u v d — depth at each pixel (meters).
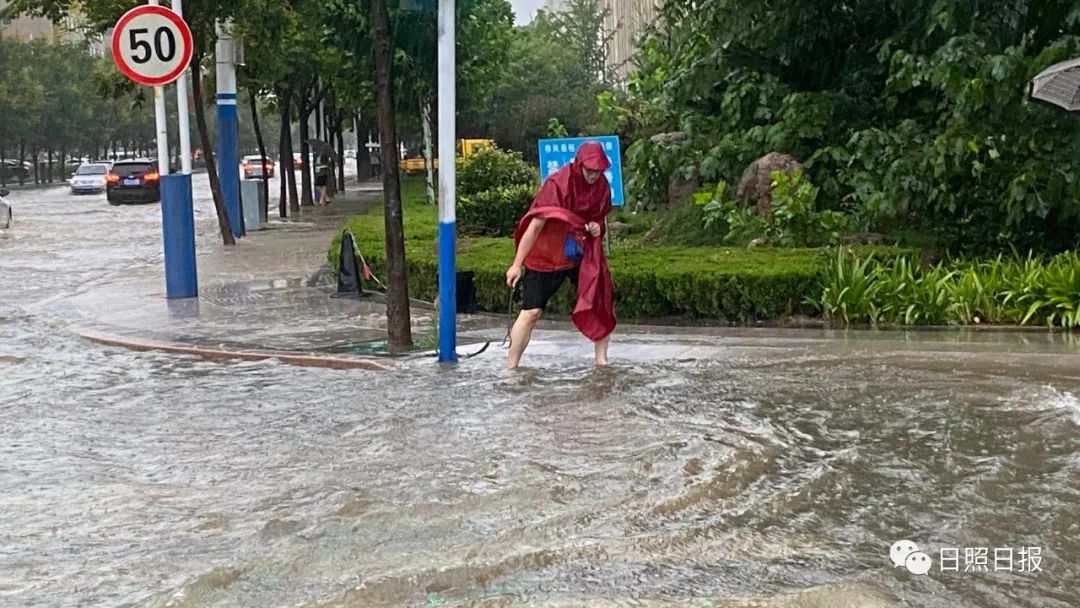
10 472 6.15
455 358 8.98
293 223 27.39
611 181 11.90
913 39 14.23
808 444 6.32
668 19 17.48
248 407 7.65
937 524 4.98
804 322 10.91
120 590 4.42
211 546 4.90
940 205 13.20
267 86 29.84
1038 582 4.33
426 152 25.44
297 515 5.27
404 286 9.68
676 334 10.34
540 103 41.53
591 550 4.71
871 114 15.55
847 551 4.68
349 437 6.73
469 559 4.62
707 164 15.76
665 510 5.22
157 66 12.91
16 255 20.81
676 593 4.26
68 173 73.00
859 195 13.76
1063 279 10.60
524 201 17.84
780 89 15.89
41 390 8.41
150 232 26.88
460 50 24.92
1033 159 12.50
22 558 4.80
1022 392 7.45
